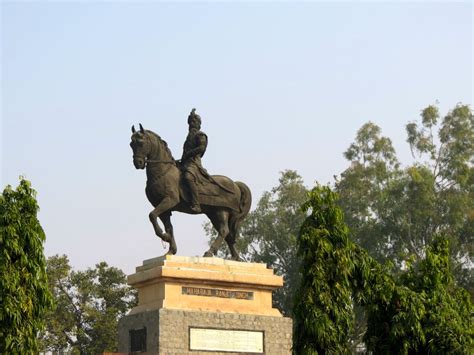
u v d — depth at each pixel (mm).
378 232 57781
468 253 56875
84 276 54000
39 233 24125
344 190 60312
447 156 59688
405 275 25109
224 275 28797
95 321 52719
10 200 24078
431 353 23391
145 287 28922
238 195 30938
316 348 23797
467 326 24000
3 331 23125
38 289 23828
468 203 57750
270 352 28750
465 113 60219
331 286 24109
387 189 58500
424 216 56938
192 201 29859
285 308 61844
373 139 61156
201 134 30156
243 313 28766
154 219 29188
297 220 63094
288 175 65812
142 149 29391
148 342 27734
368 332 24438
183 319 27797
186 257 28812
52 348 52125
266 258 63250
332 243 24422
